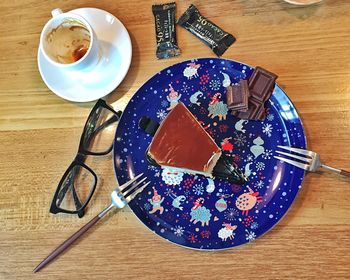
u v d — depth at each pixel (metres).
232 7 0.35
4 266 0.33
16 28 0.37
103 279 0.32
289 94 0.33
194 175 0.33
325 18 0.34
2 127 0.36
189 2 0.36
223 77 0.34
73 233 0.33
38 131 0.35
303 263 0.31
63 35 0.34
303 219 0.31
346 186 0.31
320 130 0.32
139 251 0.32
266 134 0.33
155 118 0.34
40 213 0.34
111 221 0.33
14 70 0.37
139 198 0.33
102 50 0.35
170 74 0.34
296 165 0.31
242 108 0.32
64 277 0.33
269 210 0.31
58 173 0.35
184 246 0.31
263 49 0.34
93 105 0.35
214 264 0.31
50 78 0.35
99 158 0.34
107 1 0.37
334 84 0.33
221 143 0.33
